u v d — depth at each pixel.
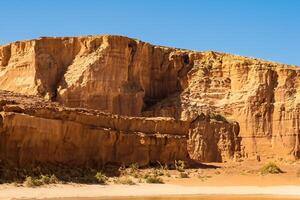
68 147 52.16
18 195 40.84
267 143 86.00
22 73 84.06
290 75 88.62
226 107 90.19
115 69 84.62
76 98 81.44
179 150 63.56
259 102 88.06
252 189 51.59
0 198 39.31
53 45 85.44
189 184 53.38
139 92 86.50
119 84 84.50
